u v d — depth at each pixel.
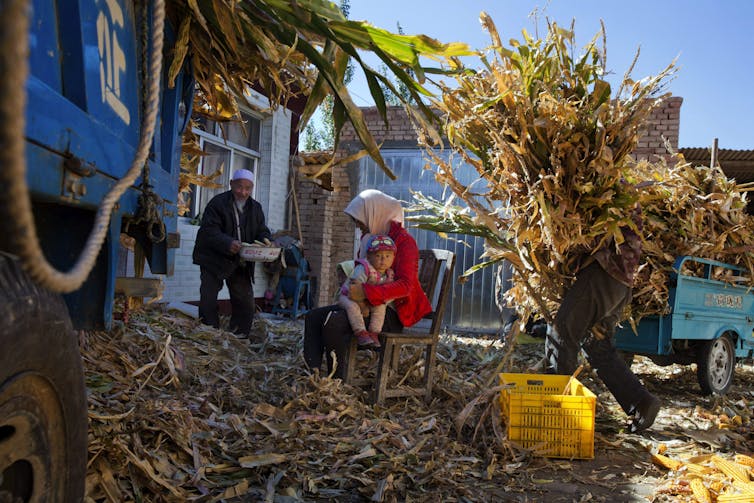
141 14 2.56
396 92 3.33
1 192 0.62
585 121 4.76
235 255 6.58
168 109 3.26
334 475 3.32
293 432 3.76
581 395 4.30
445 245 11.90
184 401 3.94
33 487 1.59
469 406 4.23
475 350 6.95
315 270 11.93
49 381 1.54
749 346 7.32
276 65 3.60
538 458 4.01
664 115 10.70
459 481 3.52
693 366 8.23
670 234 6.32
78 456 1.75
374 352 5.49
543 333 8.00
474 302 11.75
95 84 1.92
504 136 5.03
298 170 12.02
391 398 4.85
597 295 4.79
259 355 5.82
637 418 4.67
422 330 4.99
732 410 5.74
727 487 3.52
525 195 5.02
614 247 4.89
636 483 3.71
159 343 4.55
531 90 4.98
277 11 3.12
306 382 4.62
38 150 1.45
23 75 0.56
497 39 5.08
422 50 3.26
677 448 4.42
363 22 3.08
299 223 11.33
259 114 10.97
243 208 6.91
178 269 9.38
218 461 3.31
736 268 6.92
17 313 1.33
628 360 6.89
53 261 2.03
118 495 2.65
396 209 5.04
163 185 3.02
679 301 6.16
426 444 3.96
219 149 10.34
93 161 1.84
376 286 4.59
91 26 1.87
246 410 4.11
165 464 3.02
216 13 2.88
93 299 2.12
